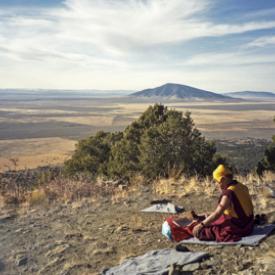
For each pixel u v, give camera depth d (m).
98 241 4.34
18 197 6.87
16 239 4.61
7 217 5.60
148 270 3.34
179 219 4.25
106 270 3.51
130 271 3.39
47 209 6.03
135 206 5.77
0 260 4.04
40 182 8.84
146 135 11.20
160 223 4.81
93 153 16.59
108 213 5.51
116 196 6.45
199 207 5.41
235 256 3.45
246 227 3.83
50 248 4.26
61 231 4.81
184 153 10.70
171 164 10.27
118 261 3.75
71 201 6.46
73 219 5.34
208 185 6.59
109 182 7.73
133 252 3.93
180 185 6.89
